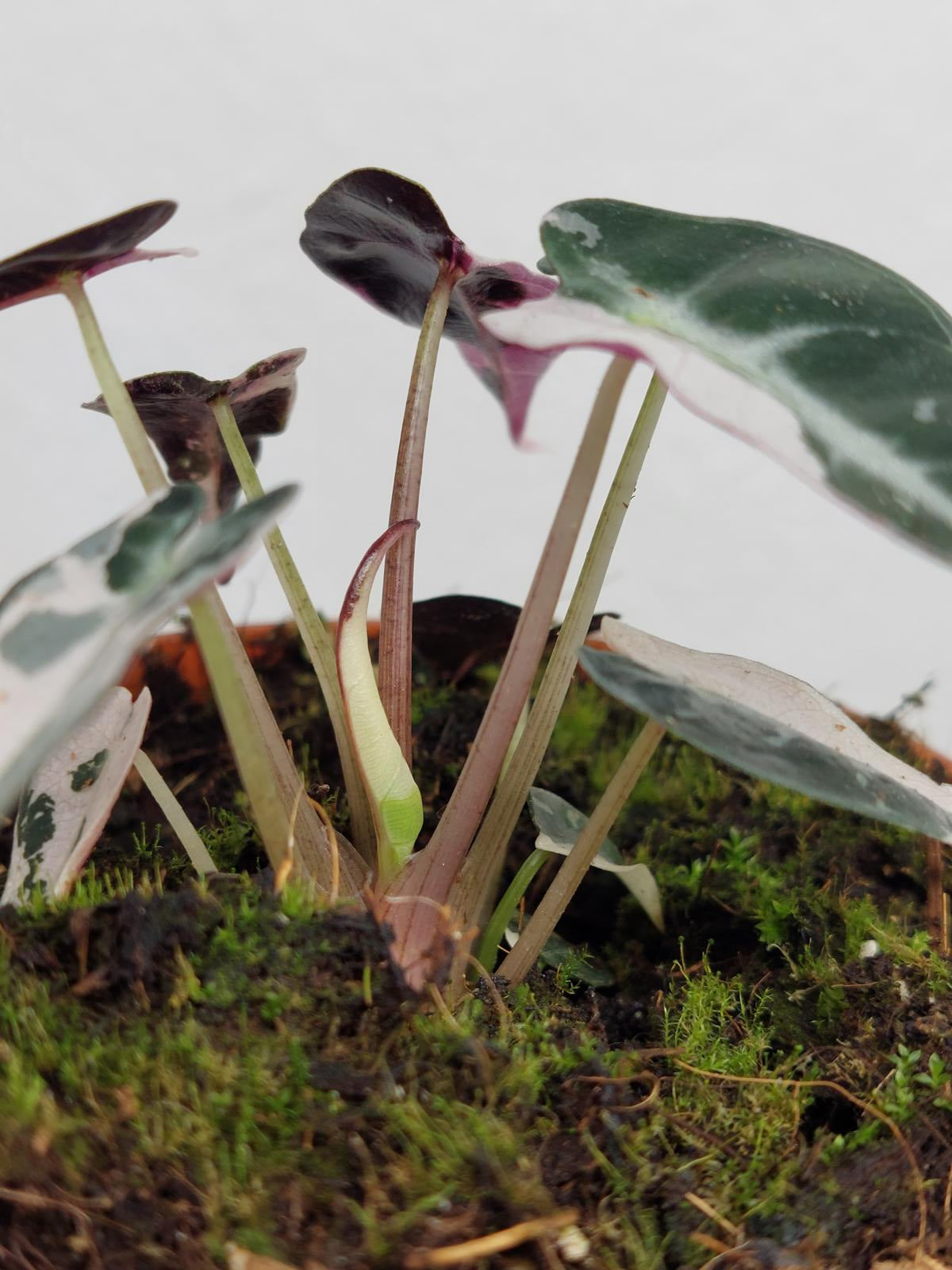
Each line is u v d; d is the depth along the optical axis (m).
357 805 0.55
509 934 0.56
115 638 0.43
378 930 0.48
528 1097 0.47
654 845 0.61
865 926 0.55
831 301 0.47
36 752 0.42
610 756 0.65
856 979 0.52
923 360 0.47
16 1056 0.45
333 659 0.55
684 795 0.63
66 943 0.47
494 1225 0.45
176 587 0.43
